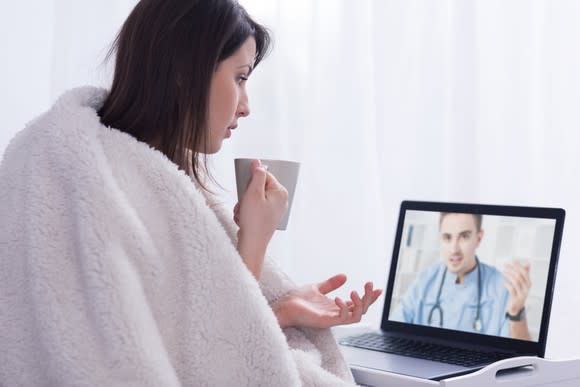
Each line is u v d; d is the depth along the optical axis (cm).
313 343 110
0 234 88
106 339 82
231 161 186
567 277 166
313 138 183
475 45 172
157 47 98
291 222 184
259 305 89
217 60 101
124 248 85
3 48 185
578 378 112
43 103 189
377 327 140
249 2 186
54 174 88
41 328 83
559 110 168
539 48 172
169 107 99
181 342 88
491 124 174
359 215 182
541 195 171
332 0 183
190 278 88
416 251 134
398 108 179
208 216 91
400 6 178
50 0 188
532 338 115
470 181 172
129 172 91
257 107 184
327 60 183
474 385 101
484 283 123
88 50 185
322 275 183
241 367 88
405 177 179
